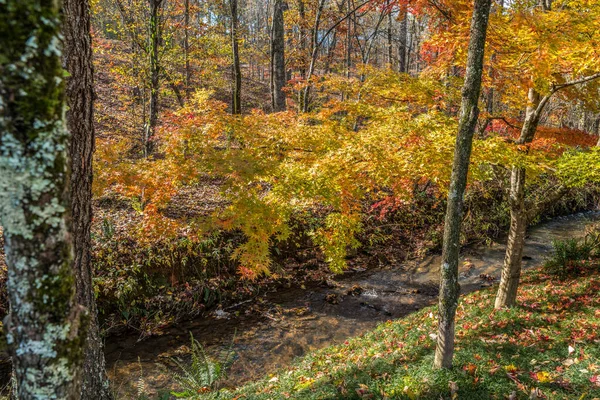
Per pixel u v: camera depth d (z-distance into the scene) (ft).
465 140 14.37
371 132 22.91
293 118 26.86
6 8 4.57
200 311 30.45
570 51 19.47
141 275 29.55
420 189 50.52
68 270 5.63
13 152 4.86
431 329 21.85
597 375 15.05
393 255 42.16
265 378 21.09
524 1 20.22
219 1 55.62
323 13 61.21
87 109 12.83
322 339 27.09
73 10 11.96
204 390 19.65
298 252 39.04
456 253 15.30
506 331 20.10
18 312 5.36
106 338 26.21
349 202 22.99
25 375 5.52
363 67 31.12
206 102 29.53
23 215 5.06
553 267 31.19
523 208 22.74
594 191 54.44
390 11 47.73
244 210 19.36
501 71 20.84
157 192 23.36
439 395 14.61
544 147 23.65
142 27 42.37
